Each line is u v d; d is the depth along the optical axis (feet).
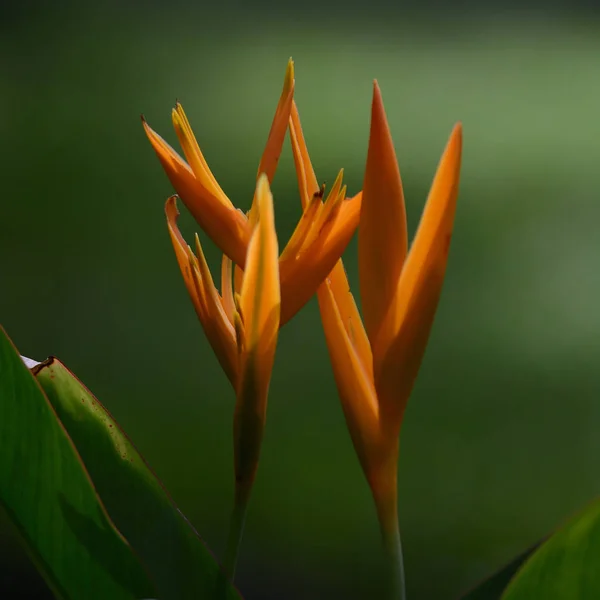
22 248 18.90
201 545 4.56
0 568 8.86
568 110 33.45
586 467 11.39
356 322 4.56
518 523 10.07
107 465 4.61
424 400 13.33
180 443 11.81
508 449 11.88
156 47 39.50
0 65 34.88
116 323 15.64
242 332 4.48
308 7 51.06
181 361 14.39
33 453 4.48
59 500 4.49
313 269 4.55
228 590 4.54
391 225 4.48
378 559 9.22
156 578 4.54
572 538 4.37
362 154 27.86
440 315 16.55
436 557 9.37
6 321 15.58
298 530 9.78
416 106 34.01
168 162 4.58
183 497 10.42
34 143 26.58
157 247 19.04
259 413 4.49
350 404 4.53
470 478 11.12
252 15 48.06
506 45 43.60
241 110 31.86
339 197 4.53
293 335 15.19
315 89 35.58
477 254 19.51
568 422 12.62
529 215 22.06
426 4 52.80
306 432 12.14
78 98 31.37
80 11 43.80
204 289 4.58
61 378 4.64
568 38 44.86
